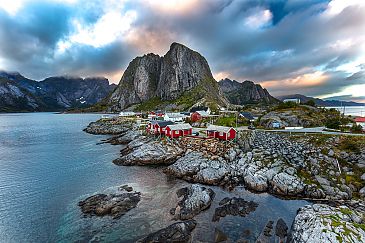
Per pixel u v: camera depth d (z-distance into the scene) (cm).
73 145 7800
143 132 8125
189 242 2367
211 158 4775
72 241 2466
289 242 2289
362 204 3002
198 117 10006
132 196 3347
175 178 4331
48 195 3638
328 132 5328
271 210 3042
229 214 2919
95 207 3103
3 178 4466
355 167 3744
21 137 9744
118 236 2516
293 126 6844
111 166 5181
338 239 2012
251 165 4244
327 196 3328
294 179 3659
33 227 2744
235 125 7619
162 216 2869
